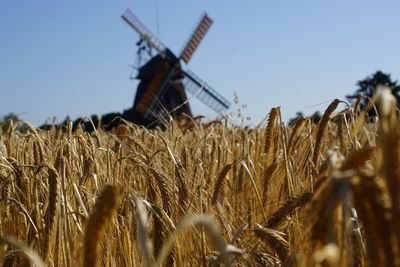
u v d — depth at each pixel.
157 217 3.56
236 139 7.61
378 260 1.86
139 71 50.75
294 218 4.25
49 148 6.61
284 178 5.06
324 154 5.86
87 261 2.30
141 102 41.41
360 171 1.88
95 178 4.40
